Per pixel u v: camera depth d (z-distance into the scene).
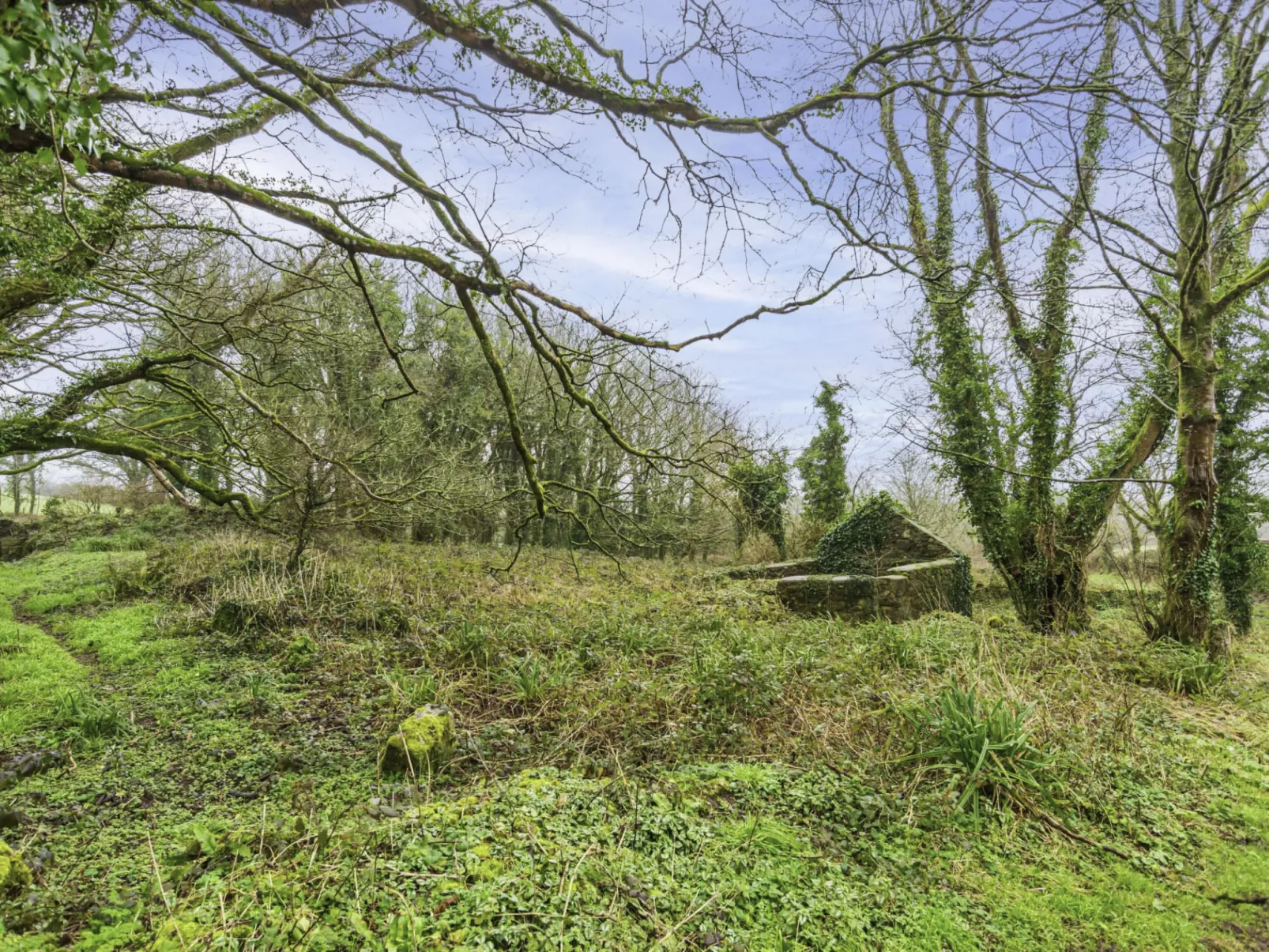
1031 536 12.15
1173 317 11.12
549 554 18.89
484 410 18.17
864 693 5.80
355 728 6.02
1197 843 4.23
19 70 1.81
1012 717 4.89
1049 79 4.41
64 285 5.26
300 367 13.22
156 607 10.59
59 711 6.27
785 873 3.44
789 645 7.67
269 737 5.85
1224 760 5.51
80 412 6.89
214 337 8.80
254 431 8.55
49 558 17.67
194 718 6.27
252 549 12.49
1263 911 3.57
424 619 9.55
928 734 4.91
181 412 10.13
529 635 8.57
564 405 11.62
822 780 4.55
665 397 5.77
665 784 4.29
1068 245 11.23
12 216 4.73
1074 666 7.29
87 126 2.36
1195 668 7.79
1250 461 13.71
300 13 3.51
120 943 2.65
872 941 3.05
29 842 3.91
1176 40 6.88
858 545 14.45
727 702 5.94
